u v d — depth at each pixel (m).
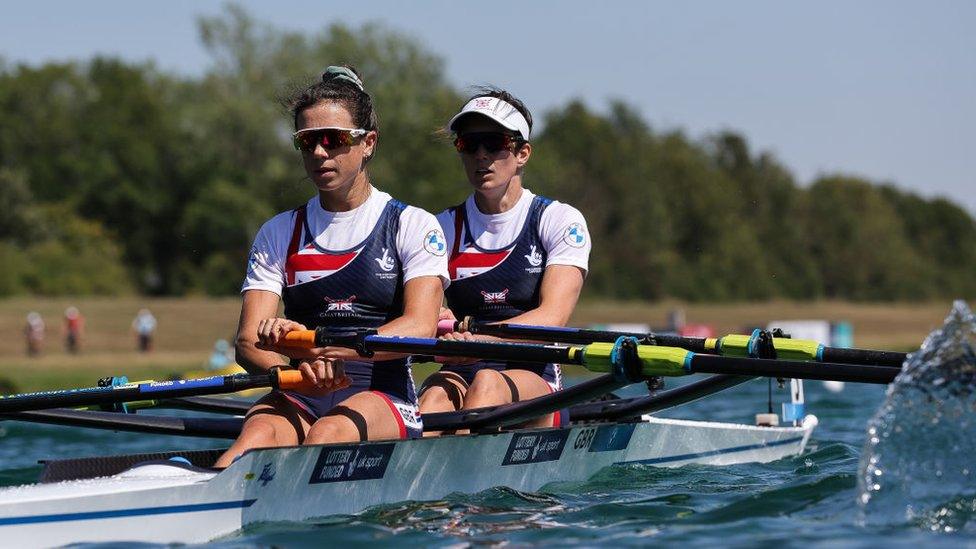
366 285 25.95
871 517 22.17
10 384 99.38
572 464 30.12
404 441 25.16
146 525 21.31
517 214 31.66
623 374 24.91
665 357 24.55
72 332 163.38
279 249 26.52
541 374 31.50
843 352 26.86
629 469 32.12
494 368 31.41
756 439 35.56
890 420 22.50
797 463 34.47
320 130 25.03
